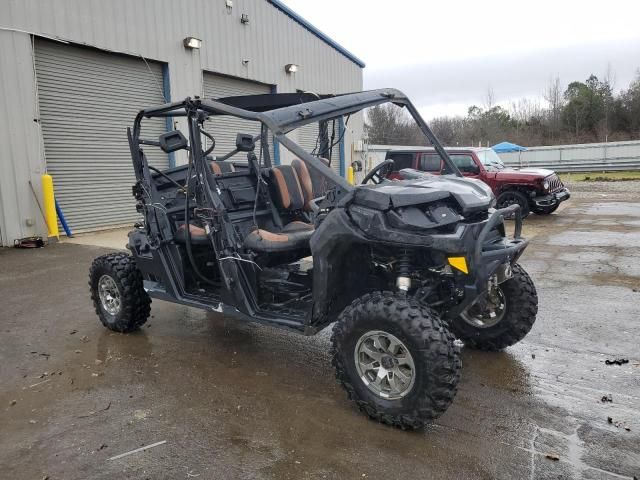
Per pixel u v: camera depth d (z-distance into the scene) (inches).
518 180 480.7
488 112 2226.9
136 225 196.5
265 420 131.7
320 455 116.0
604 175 1122.7
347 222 129.3
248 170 197.3
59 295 252.2
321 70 746.8
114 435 126.1
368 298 128.8
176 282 181.9
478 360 167.3
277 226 193.9
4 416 136.8
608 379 151.6
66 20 420.8
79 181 446.6
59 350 182.4
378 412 126.2
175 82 521.0
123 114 479.5
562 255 326.3
